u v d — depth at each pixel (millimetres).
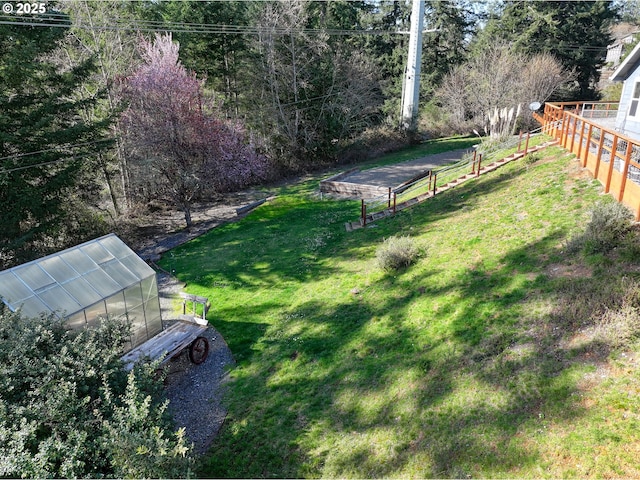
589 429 5770
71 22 19438
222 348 11734
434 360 8367
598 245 8859
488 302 9117
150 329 12383
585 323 7430
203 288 15664
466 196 15742
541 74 29812
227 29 33750
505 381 7129
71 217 20000
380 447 7148
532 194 13156
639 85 15445
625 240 8617
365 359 9391
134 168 21625
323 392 8984
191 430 8859
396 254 12367
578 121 16906
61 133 17719
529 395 6688
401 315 10234
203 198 28047
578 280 8375
